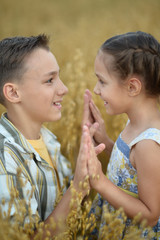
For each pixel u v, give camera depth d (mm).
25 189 1438
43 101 1599
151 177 1404
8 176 1428
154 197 1415
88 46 5113
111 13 9500
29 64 1554
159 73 1507
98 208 1796
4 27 8734
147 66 1485
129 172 1571
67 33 7395
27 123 1657
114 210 1624
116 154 1655
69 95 2822
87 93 1989
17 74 1560
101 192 1451
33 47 1581
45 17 11438
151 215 1425
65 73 3348
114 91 1542
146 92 1521
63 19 10922
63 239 1324
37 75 1566
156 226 1581
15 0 12750
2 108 2893
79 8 13000
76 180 1440
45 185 1629
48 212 1645
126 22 7199
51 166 1700
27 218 1383
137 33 1573
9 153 1491
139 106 1549
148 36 1562
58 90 1656
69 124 2410
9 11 11617
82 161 1394
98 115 2002
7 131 1585
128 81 1505
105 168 2291
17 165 1496
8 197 1381
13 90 1583
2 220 1160
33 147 1695
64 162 1974
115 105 1570
